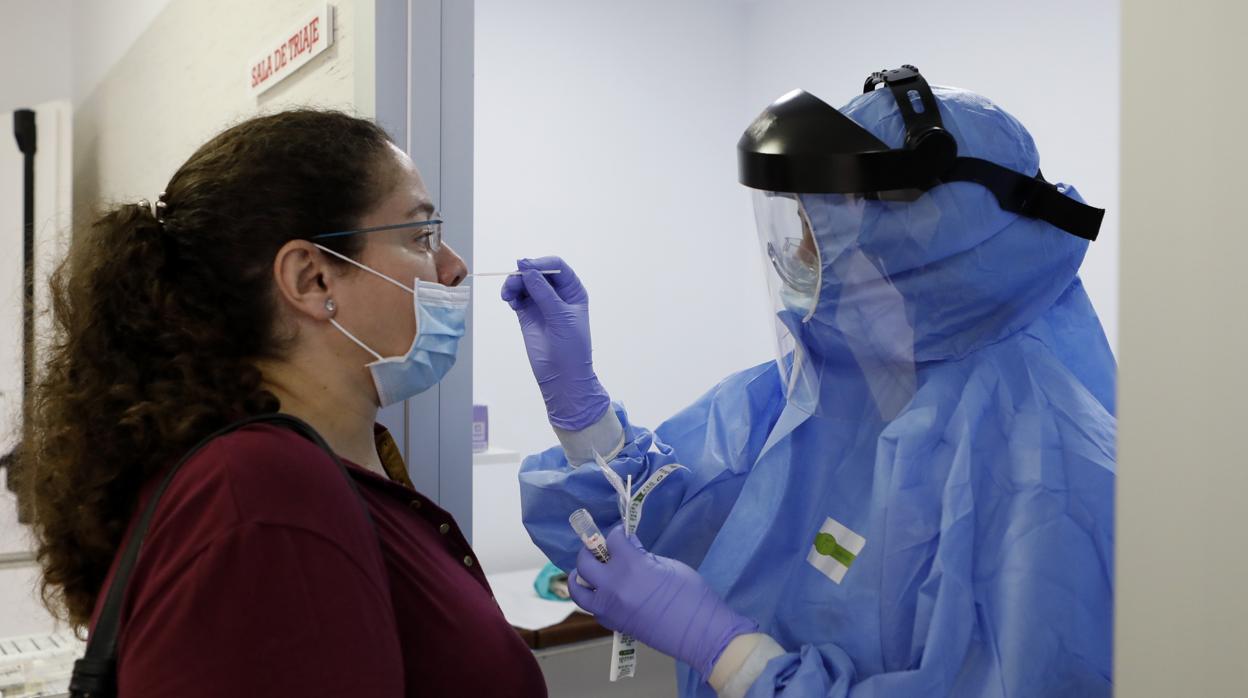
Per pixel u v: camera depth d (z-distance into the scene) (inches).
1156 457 20.1
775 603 42.0
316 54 59.5
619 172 116.6
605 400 49.5
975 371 38.2
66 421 31.6
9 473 42.7
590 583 42.0
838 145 35.7
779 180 36.7
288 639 27.0
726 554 43.7
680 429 53.5
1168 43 19.6
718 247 124.8
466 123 56.4
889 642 36.9
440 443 57.1
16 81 134.8
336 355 35.5
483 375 109.1
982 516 35.9
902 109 36.5
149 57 103.4
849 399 41.3
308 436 30.9
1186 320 19.4
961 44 100.7
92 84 131.5
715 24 124.0
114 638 28.2
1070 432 36.2
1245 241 18.4
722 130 125.0
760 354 125.3
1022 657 32.6
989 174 36.0
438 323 37.6
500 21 107.4
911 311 37.8
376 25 52.8
